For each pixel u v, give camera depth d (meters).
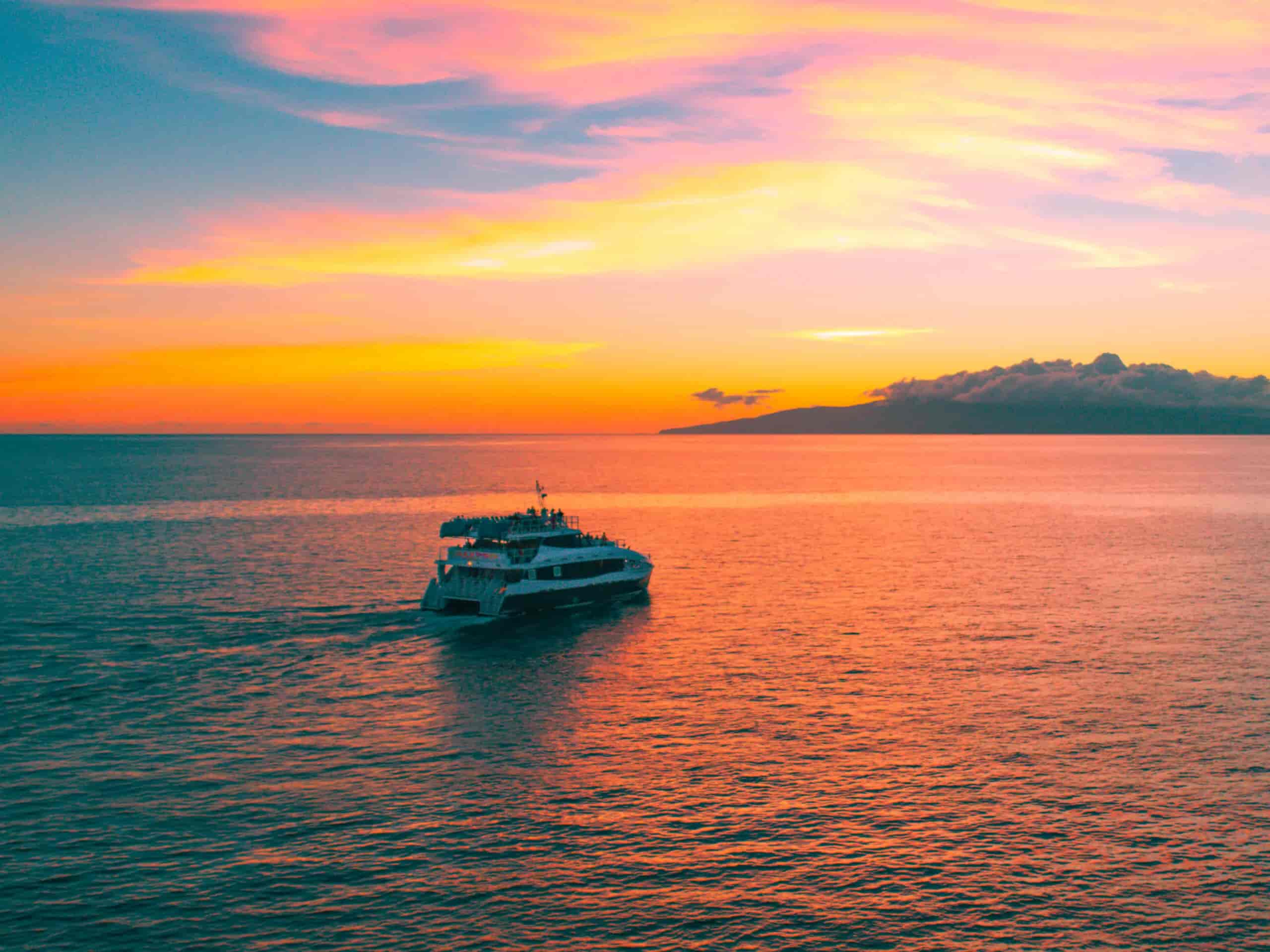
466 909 33.34
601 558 87.88
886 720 52.03
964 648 67.88
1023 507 188.50
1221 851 37.25
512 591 79.06
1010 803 41.47
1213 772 44.50
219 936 31.58
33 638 68.38
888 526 151.50
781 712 53.69
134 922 32.22
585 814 40.62
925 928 32.41
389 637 71.62
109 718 51.69
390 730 50.91
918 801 41.69
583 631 74.94
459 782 43.88
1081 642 69.44
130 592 86.81
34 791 42.00
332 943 31.33
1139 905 33.66
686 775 44.66
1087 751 47.16
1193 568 105.56
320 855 36.84
